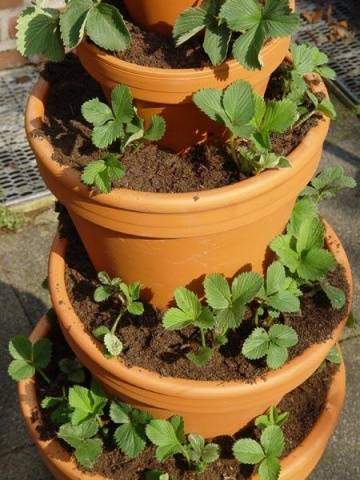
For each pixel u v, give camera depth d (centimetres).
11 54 273
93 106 109
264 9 101
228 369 116
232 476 128
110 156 106
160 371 115
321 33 300
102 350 118
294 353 119
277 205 109
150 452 132
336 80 276
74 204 110
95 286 130
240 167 110
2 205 230
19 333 203
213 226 105
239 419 129
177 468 129
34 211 232
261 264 124
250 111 103
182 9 107
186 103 106
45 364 139
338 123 262
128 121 107
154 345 119
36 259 221
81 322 124
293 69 122
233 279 120
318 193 139
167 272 116
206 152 114
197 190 107
